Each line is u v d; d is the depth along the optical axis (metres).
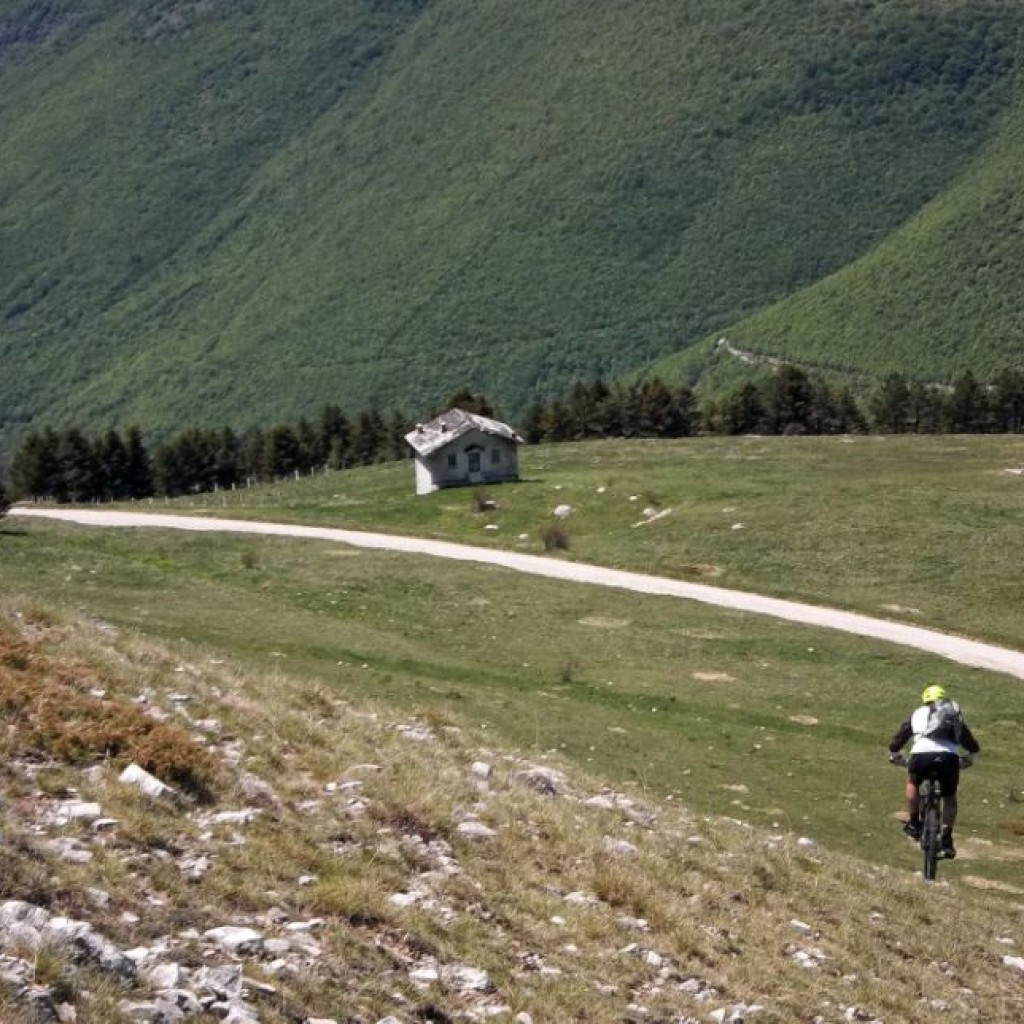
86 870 13.87
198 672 24.17
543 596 80.00
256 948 13.26
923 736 24.70
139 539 98.69
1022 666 68.12
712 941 18.25
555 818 21.00
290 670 52.78
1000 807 46.03
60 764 17.02
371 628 69.19
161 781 17.27
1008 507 102.00
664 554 95.94
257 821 16.92
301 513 125.75
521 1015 13.84
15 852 13.55
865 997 18.05
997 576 86.00
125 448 194.00
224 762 18.59
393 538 101.69
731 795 43.94
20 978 11.02
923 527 97.00
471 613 75.50
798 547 94.19
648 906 18.42
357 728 23.50
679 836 23.17
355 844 17.34
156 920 13.44
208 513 116.19
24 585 71.56
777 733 54.81
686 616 76.00
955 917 24.27
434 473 129.38
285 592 80.62
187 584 76.44
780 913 20.70
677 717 56.16
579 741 48.12
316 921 14.51
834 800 45.12
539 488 122.94
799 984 17.77
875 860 38.34
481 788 21.61
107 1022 10.96
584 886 18.75
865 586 85.81
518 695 55.62
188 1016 11.46
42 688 18.91
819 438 155.00
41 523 108.06
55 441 191.12
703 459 138.25
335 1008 12.57
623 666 65.06
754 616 76.38
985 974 21.58
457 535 105.94
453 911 16.17
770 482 117.69
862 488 111.25
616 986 15.59
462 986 14.16
